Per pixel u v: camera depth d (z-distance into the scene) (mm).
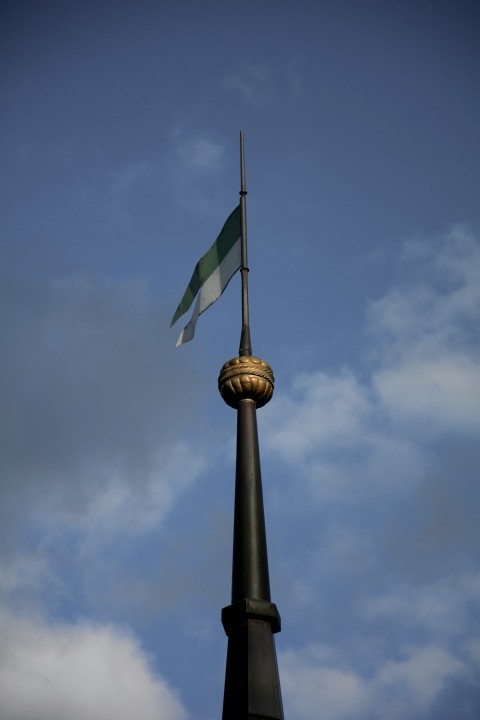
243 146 29219
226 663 18953
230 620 19375
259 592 19562
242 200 27953
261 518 20656
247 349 23922
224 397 23297
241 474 21375
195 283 29156
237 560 20047
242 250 26734
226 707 18266
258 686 18094
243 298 25625
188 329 28297
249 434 22219
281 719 17938
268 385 23234
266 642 18828
